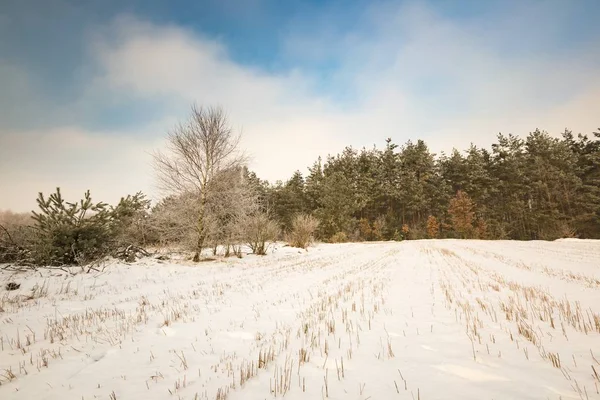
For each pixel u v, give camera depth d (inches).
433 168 2383.1
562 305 230.2
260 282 396.2
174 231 652.7
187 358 153.5
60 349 169.3
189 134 669.3
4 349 171.0
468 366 136.2
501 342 165.9
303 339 177.3
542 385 116.9
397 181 2319.1
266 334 189.3
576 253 773.3
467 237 2049.7
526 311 227.6
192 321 220.1
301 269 529.3
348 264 602.5
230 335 188.9
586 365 133.6
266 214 841.5
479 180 2209.6
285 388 117.7
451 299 277.3
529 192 2151.8
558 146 2078.0
